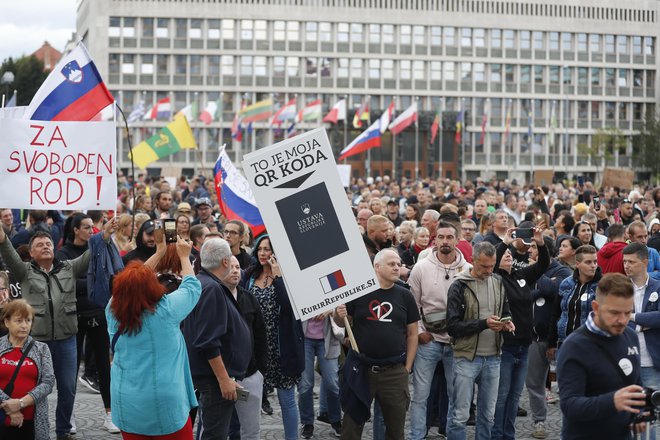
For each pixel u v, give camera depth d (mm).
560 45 90438
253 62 86188
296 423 9875
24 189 9492
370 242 10977
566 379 5992
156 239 7707
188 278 7418
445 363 10023
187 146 32188
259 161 8109
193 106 70125
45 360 8719
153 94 84812
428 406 10820
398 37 88062
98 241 10117
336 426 10859
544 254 10133
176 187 35688
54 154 9555
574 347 6008
